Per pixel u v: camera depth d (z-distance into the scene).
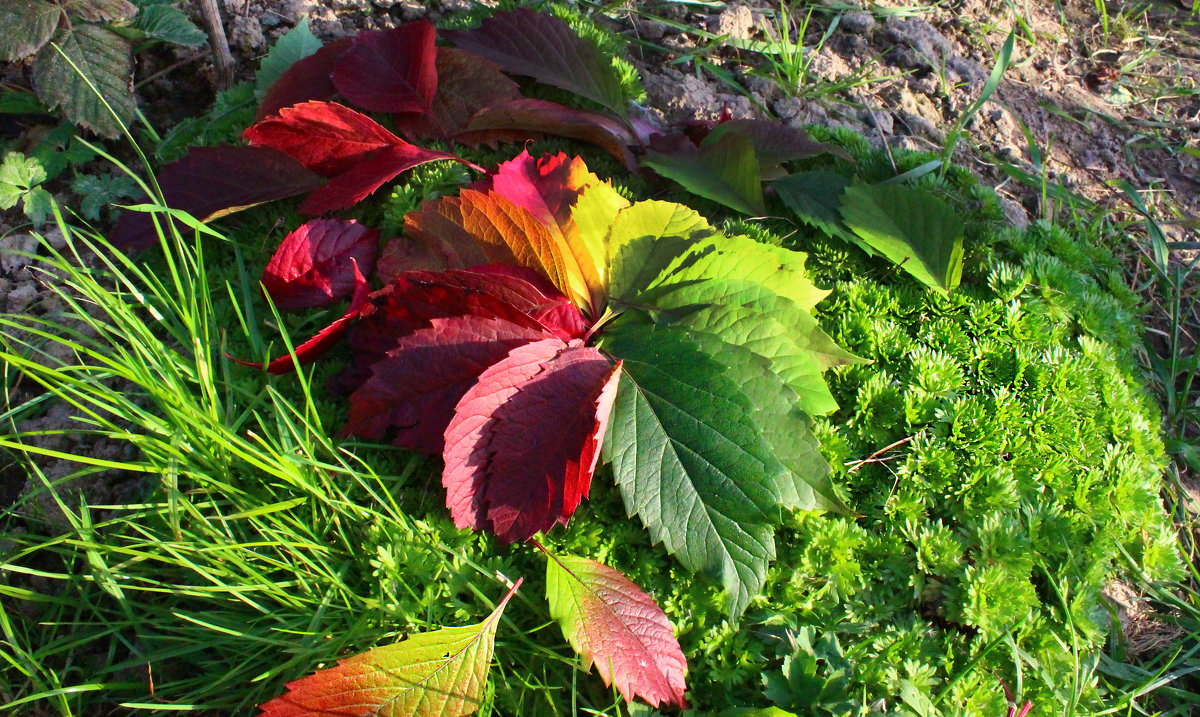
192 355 0.61
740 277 0.60
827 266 0.68
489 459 0.55
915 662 0.56
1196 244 0.77
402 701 0.52
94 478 0.59
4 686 0.55
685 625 0.56
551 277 0.59
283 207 0.66
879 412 0.62
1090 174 0.81
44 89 0.66
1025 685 0.57
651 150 0.69
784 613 0.57
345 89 0.67
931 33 0.86
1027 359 0.64
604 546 0.57
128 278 0.64
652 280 0.60
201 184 0.64
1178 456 0.70
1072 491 0.62
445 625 0.56
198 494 0.57
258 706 0.52
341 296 0.62
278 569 0.56
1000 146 0.81
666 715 0.55
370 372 0.59
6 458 0.60
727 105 0.77
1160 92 0.90
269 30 0.76
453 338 0.57
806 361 0.58
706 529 0.55
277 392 0.58
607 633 0.54
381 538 0.56
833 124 0.78
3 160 0.68
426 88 0.67
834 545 0.58
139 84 0.73
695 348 0.57
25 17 0.65
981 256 0.69
